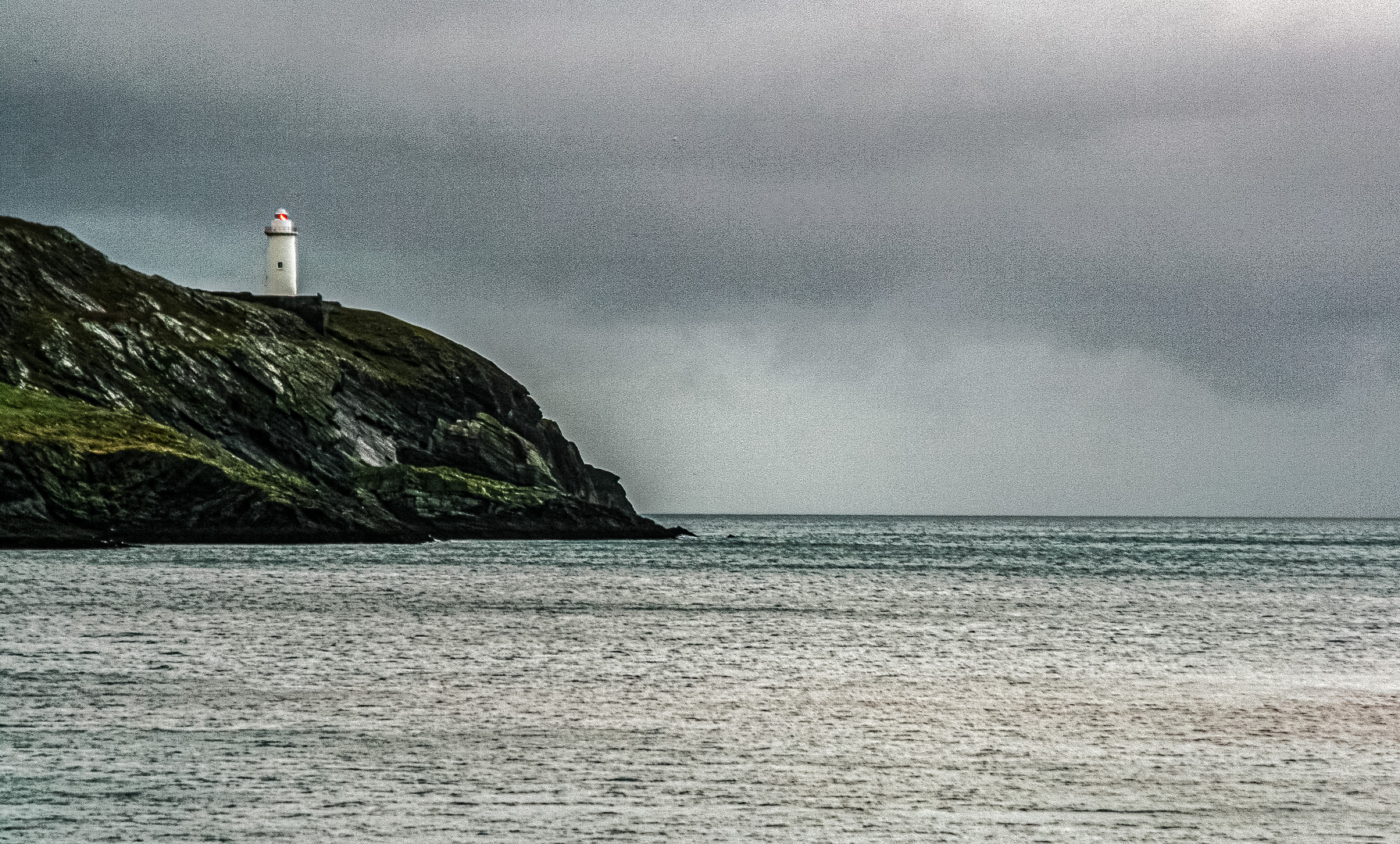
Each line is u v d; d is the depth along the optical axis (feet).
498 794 445.78
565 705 602.44
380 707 584.81
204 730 528.63
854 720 580.30
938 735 549.95
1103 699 637.71
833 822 424.05
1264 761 508.94
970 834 414.62
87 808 419.95
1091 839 411.95
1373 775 487.61
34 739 504.84
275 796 437.58
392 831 404.16
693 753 510.99
